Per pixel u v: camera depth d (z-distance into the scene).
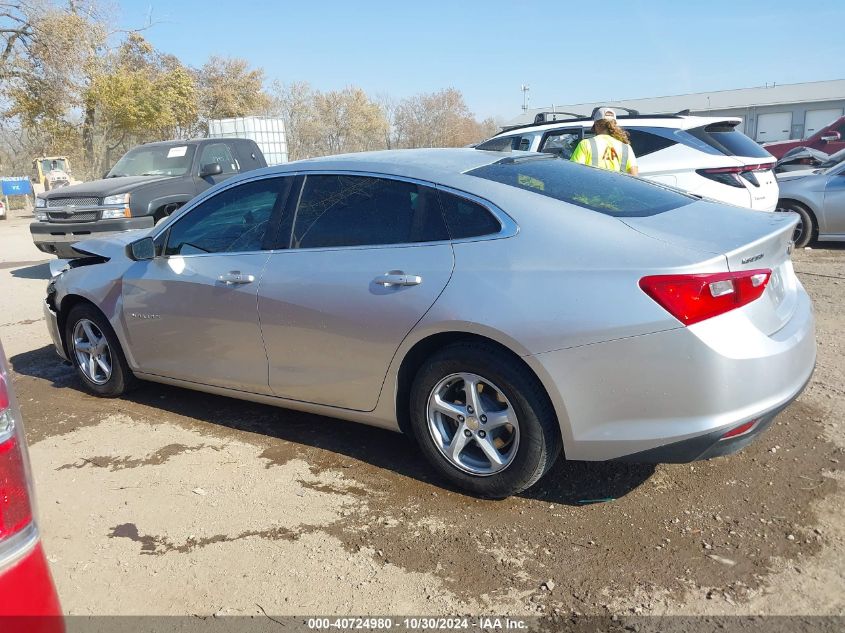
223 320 4.16
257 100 50.00
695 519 3.24
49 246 10.09
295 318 3.83
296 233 3.97
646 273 2.95
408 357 3.55
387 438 4.25
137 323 4.65
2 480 1.76
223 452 4.18
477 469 3.46
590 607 2.72
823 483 3.46
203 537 3.32
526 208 3.35
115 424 4.66
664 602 2.72
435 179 3.58
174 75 37.50
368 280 3.57
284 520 3.43
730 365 2.88
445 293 3.32
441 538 3.21
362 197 3.79
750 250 3.02
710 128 8.23
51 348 6.56
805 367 3.23
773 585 2.78
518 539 3.17
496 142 9.59
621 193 3.71
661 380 2.94
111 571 3.10
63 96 29.27
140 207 9.78
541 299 3.10
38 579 1.80
